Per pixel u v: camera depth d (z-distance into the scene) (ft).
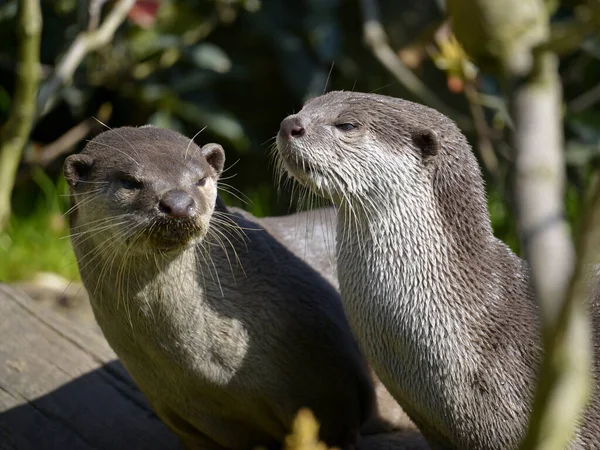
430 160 21.71
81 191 22.71
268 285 23.63
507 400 20.97
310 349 23.72
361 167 21.85
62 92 46.09
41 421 27.30
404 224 21.63
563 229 8.52
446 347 21.17
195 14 46.80
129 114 51.06
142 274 22.20
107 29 32.91
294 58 50.42
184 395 23.98
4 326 30.63
